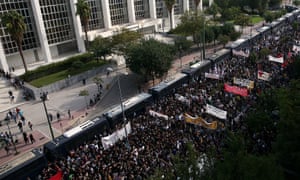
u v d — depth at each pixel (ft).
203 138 90.17
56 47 248.32
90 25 268.21
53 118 140.46
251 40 217.56
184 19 239.30
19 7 213.05
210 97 121.08
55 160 96.43
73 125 131.13
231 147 61.57
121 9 291.99
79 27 244.83
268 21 298.76
